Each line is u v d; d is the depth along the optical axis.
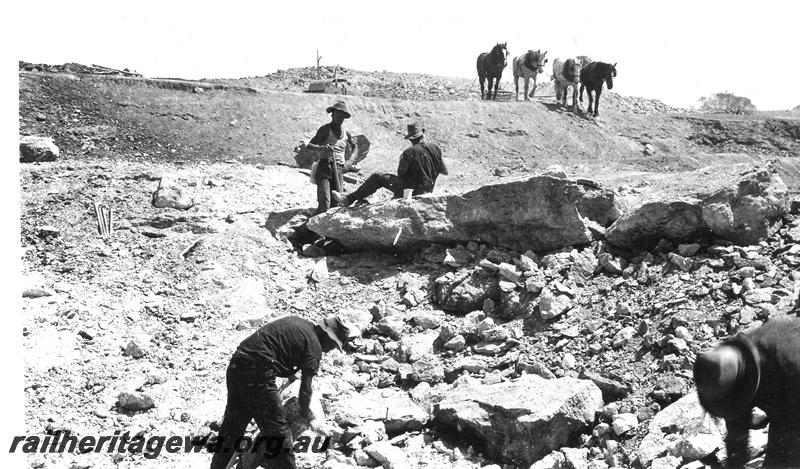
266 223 10.46
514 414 5.80
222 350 7.73
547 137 26.22
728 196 7.71
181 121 21.89
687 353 6.37
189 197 11.20
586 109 30.84
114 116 21.28
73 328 7.81
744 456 4.75
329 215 9.67
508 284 8.04
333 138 10.34
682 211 7.84
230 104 23.14
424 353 7.53
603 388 6.34
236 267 9.28
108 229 10.19
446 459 5.95
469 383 6.79
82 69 26.89
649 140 28.20
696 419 5.52
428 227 9.11
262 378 5.22
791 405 3.95
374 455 5.86
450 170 20.27
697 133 30.44
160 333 7.95
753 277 7.11
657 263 7.91
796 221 7.97
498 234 8.83
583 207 8.61
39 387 6.82
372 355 7.71
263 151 20.91
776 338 3.99
